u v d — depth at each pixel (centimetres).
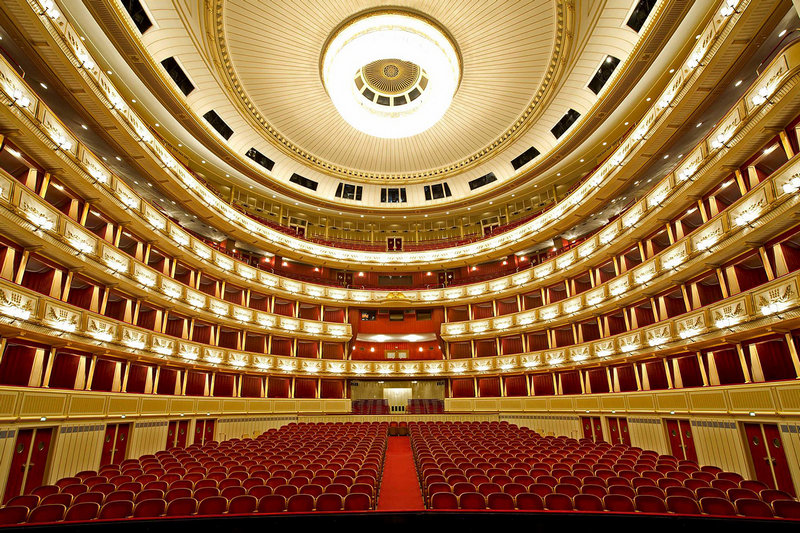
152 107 1872
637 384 1761
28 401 1055
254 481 838
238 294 2481
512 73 1952
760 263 1338
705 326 1334
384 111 2312
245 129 2241
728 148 1254
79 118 1530
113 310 1686
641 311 1880
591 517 441
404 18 1733
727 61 1266
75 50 1270
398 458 1603
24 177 1230
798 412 1001
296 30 1747
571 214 2230
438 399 2836
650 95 1784
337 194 2864
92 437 1270
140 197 1669
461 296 2775
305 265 2953
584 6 1560
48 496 725
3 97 1021
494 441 1552
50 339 1183
